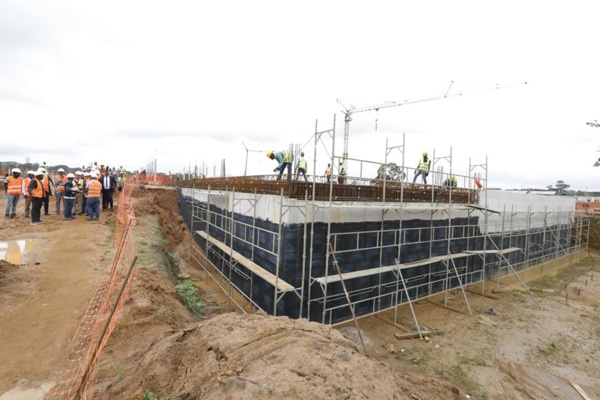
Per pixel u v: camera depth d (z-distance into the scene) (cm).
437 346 1039
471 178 1692
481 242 1788
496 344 1070
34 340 518
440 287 1538
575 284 1842
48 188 1597
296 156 1319
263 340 434
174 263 1446
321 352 422
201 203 2067
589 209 3778
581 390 838
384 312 1280
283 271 1012
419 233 1413
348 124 5000
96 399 374
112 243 1110
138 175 4738
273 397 328
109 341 513
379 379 416
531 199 2217
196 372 383
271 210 1098
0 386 412
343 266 1138
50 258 912
